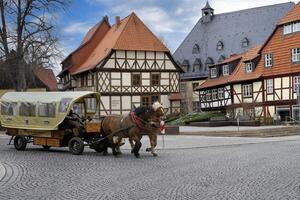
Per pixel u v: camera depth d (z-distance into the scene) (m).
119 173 14.14
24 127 22.55
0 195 10.76
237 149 22.41
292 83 51.09
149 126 18.98
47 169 15.48
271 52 53.88
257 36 82.69
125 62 57.53
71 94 21.52
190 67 89.69
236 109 53.81
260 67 55.75
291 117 50.91
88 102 22.23
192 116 51.22
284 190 10.55
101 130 20.33
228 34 87.00
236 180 12.17
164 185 11.63
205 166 15.38
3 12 42.56
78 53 69.25
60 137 21.48
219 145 25.47
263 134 34.38
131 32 58.94
